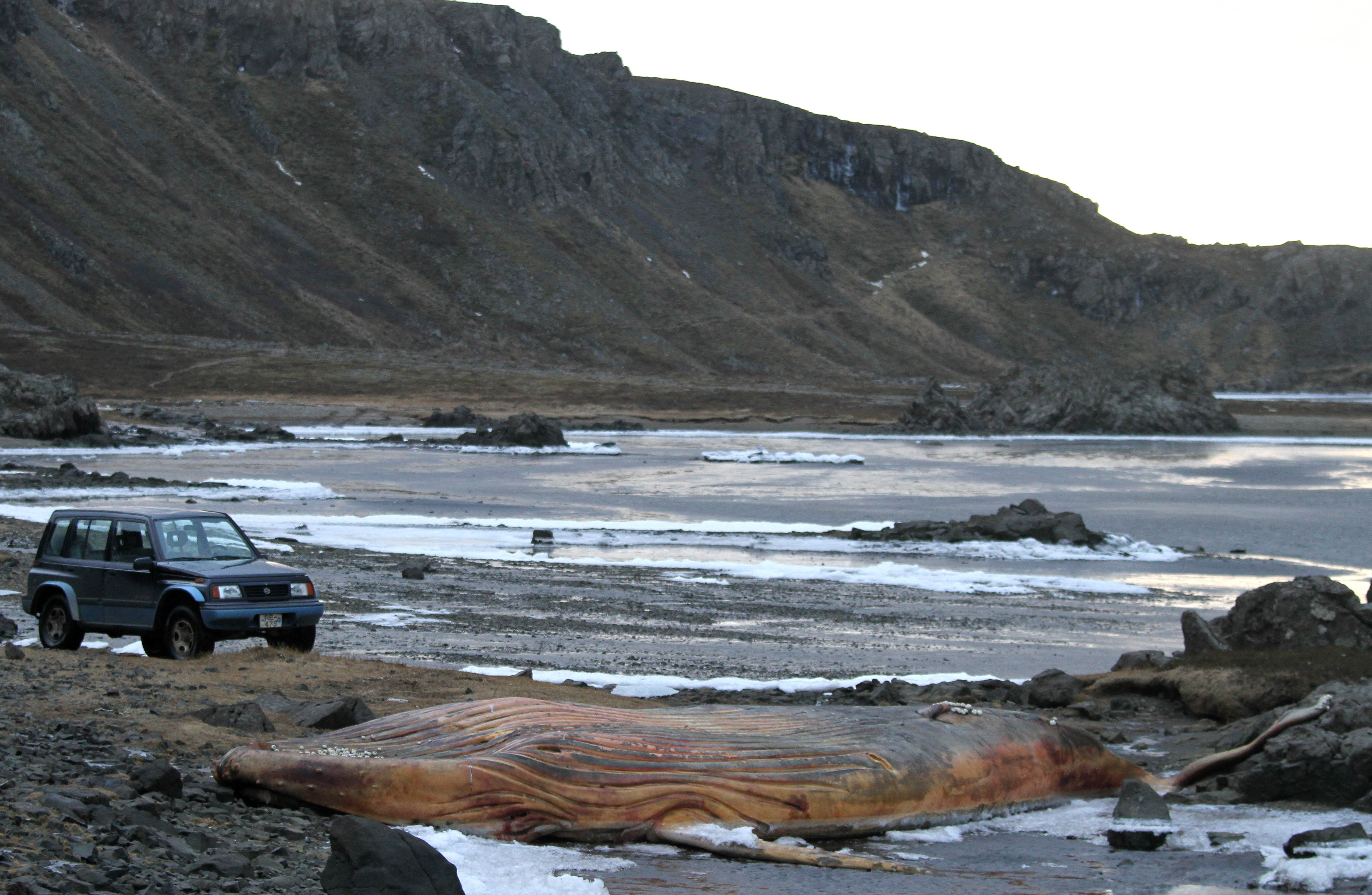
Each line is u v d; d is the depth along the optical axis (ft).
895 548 115.14
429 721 24.49
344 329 628.69
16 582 63.72
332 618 59.77
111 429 256.93
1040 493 199.62
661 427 386.52
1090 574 103.19
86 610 42.68
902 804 24.12
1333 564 114.73
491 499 160.04
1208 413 432.25
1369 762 26.37
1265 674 38.45
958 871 21.67
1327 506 182.60
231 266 640.99
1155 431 418.31
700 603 74.69
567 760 22.45
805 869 21.18
